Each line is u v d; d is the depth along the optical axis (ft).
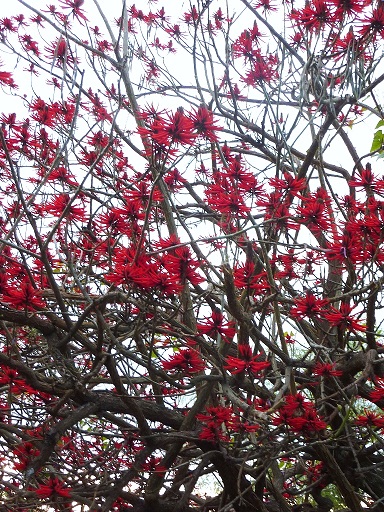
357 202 10.73
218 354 10.41
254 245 12.46
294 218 9.86
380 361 11.01
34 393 12.54
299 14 11.41
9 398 10.51
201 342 10.27
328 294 12.41
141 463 11.59
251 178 10.06
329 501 14.23
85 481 11.28
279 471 12.98
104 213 10.72
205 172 14.19
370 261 9.87
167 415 12.23
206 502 13.35
